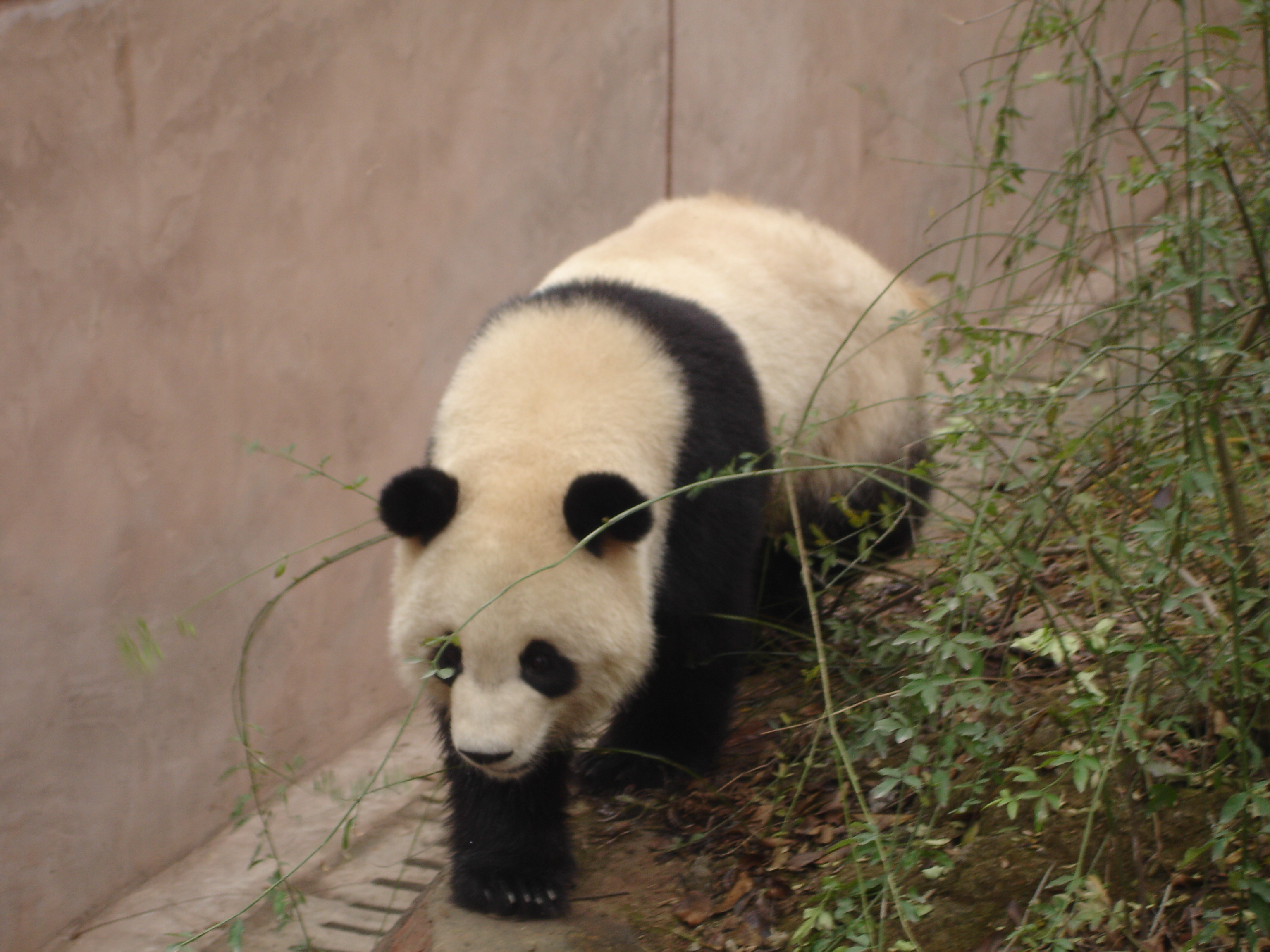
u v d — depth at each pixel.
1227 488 2.84
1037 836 3.15
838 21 8.27
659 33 7.55
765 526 4.18
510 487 3.21
